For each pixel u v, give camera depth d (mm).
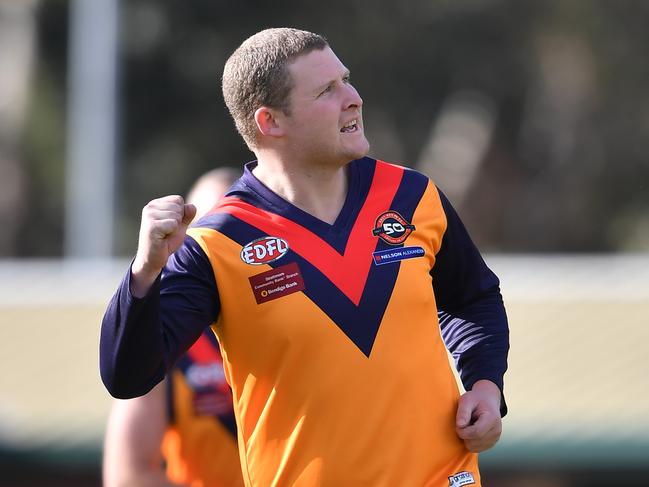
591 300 51281
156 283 11938
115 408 15211
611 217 106938
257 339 12586
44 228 108062
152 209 11953
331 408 12406
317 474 12391
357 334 12508
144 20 102500
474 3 102312
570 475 36781
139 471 14852
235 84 13211
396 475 12406
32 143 107750
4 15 108500
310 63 12930
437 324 13094
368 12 101125
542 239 107500
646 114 104562
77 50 88812
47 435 34719
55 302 51531
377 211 13109
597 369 42406
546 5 102812
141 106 103125
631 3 102812
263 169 13336
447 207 13695
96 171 74875
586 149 106000
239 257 12688
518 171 108000
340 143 12891
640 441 34156
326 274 12633
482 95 105000
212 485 15016
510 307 50688
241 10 102625
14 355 44562
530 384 40562
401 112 103312
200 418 15039
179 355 12602
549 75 104438
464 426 12773
